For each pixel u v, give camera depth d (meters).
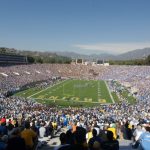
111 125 23.25
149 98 85.88
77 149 8.31
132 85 124.06
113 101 89.62
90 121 32.66
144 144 11.27
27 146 11.81
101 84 145.12
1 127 15.70
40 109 58.62
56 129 30.14
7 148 9.45
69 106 77.94
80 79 172.62
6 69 140.62
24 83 122.25
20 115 41.19
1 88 98.94
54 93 104.62
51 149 18.05
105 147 9.75
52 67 188.88
